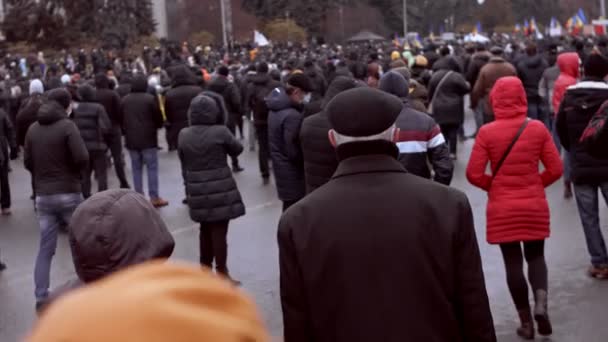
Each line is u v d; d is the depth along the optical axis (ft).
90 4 189.67
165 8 238.27
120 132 46.65
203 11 239.71
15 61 146.72
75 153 26.22
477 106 52.42
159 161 60.03
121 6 187.52
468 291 10.01
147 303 2.97
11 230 40.11
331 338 9.88
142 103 41.93
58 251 34.27
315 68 57.16
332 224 10.00
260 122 48.65
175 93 48.75
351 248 9.87
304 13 267.59
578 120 24.53
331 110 10.50
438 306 9.80
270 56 136.05
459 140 59.57
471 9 351.67
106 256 8.56
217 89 43.83
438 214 10.02
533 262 20.76
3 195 44.39
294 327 10.14
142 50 181.47
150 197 43.06
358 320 9.73
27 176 57.62
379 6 303.48
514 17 366.22
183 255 32.37
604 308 23.15
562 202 37.35
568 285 25.43
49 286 27.68
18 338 24.16
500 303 24.07
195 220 26.37
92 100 42.32
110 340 2.87
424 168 20.02
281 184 27.45
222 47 188.75
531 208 20.12
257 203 42.29
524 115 20.39
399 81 20.07
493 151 20.27
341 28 272.51
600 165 24.82
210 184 26.20
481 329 10.05
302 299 10.10
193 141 26.13
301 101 26.96
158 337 2.91
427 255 9.86
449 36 249.34
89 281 8.64
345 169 10.37
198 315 3.01
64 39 189.57
